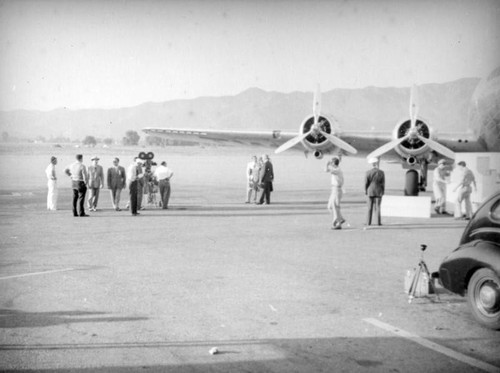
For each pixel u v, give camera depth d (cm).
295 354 465
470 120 1848
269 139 2112
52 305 615
